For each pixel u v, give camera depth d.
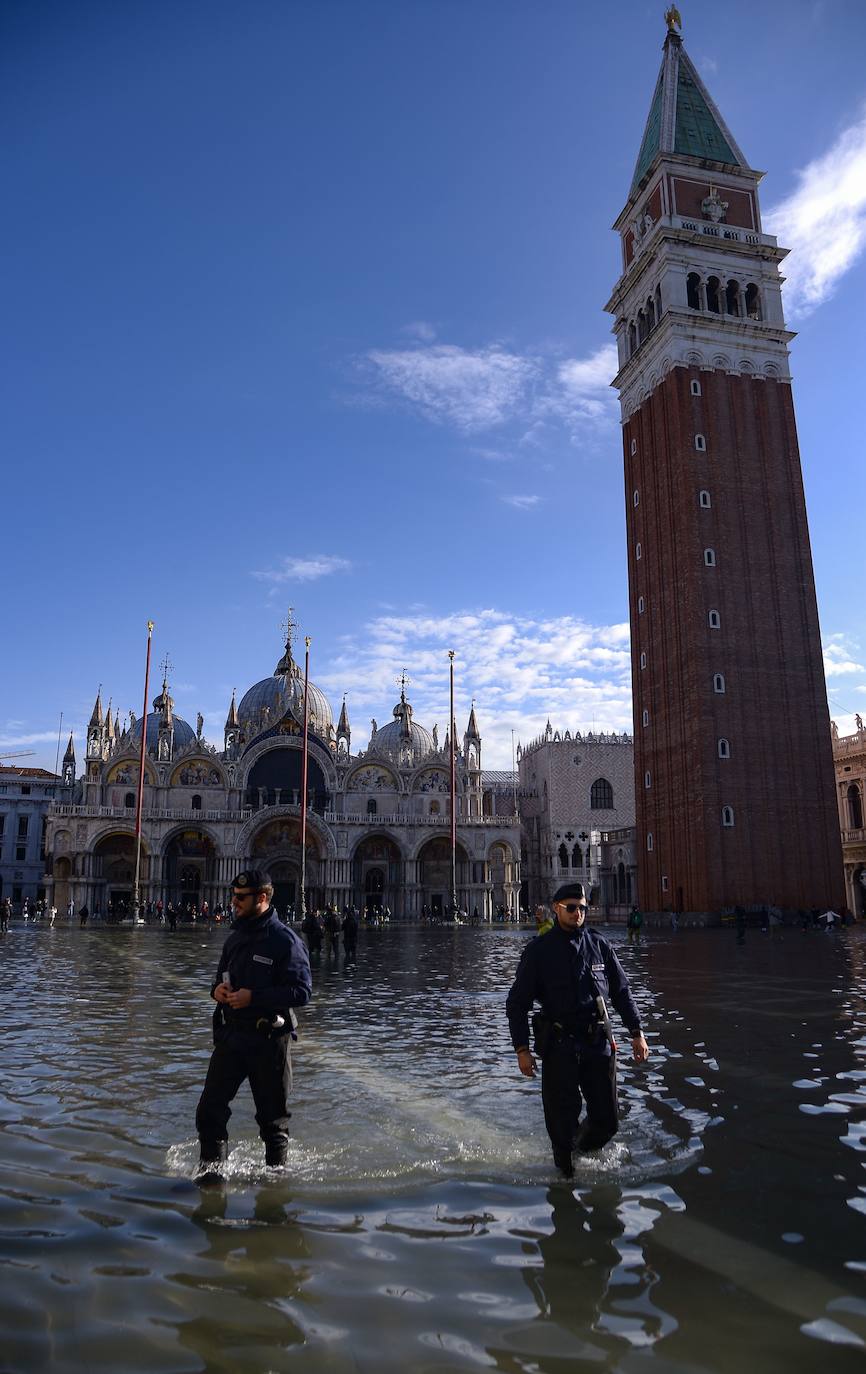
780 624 77.69
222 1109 8.74
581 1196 7.85
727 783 73.25
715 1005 21.05
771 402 82.25
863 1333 5.51
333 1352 5.30
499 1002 23.03
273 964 8.96
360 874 114.25
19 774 134.12
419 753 133.62
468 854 115.44
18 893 131.00
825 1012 19.81
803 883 73.44
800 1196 7.82
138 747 111.00
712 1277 6.25
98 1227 7.11
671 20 92.81
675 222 83.56
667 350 81.38
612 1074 9.10
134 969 33.22
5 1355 5.20
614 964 9.59
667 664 79.44
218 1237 6.93
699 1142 9.48
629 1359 5.22
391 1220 7.30
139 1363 5.16
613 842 96.06
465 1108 11.09
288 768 116.31
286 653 134.88
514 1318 5.69
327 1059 14.62
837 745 92.00
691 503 77.62
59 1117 10.52
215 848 108.25
